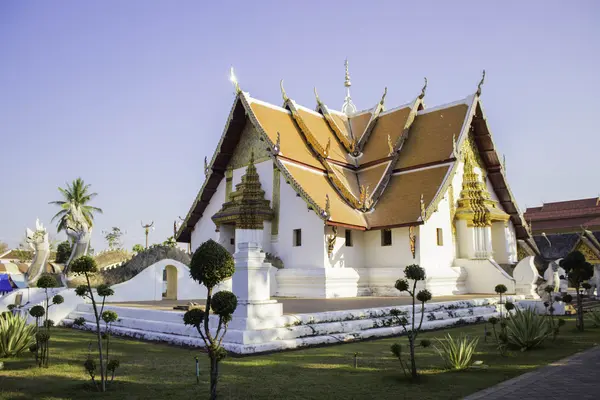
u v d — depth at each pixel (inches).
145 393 289.7
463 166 1071.0
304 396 280.1
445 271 944.9
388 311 555.5
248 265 437.4
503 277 933.2
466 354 358.0
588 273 583.5
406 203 960.9
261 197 1038.4
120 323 566.3
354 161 1127.0
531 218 1879.9
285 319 452.4
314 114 1164.5
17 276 1753.2
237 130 1107.9
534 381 316.5
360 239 999.0
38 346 398.9
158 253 808.3
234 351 401.4
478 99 1056.2
